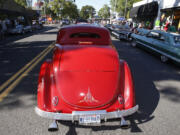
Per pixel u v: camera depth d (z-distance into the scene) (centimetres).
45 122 307
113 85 281
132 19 3341
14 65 645
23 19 3459
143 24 2684
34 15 3897
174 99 403
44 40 1445
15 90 429
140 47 1071
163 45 750
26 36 1856
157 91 446
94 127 296
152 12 2188
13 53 873
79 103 258
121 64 335
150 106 368
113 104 270
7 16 2445
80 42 387
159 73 597
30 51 927
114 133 281
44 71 312
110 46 381
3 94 406
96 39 406
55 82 286
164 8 1966
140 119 321
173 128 296
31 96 400
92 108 258
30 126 295
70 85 274
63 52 334
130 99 279
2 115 325
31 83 473
